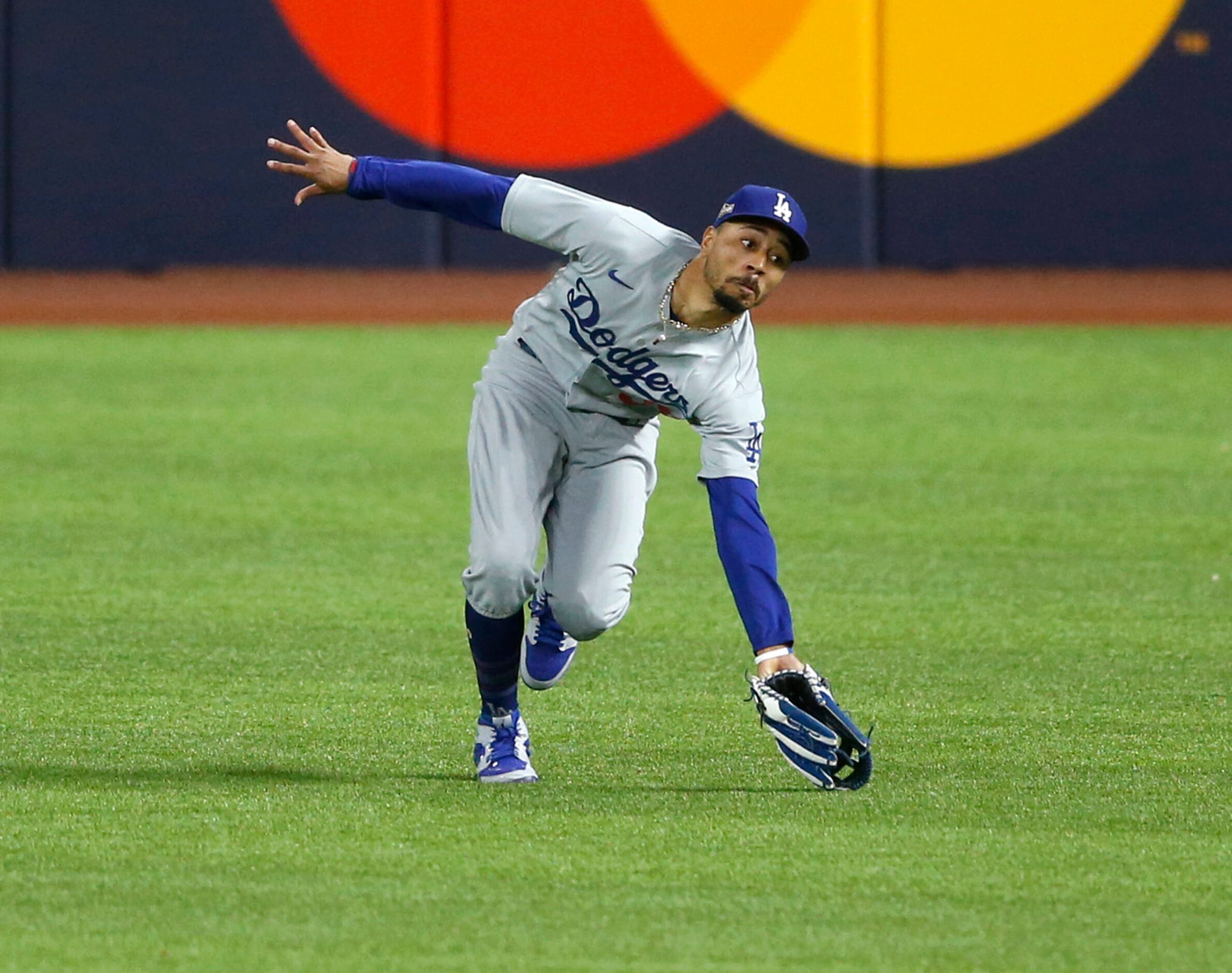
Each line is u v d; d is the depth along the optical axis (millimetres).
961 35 64688
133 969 13344
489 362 18516
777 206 15930
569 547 18125
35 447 38031
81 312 58844
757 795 17641
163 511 32250
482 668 17922
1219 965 13633
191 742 19391
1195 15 64625
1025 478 35875
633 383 17172
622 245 16688
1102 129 65250
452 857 15719
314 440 39156
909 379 48000
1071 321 58188
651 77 64250
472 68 64125
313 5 63875
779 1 64312
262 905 14578
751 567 16781
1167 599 26797
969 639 24562
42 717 20312
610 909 14578
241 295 61938
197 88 64438
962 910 14648
